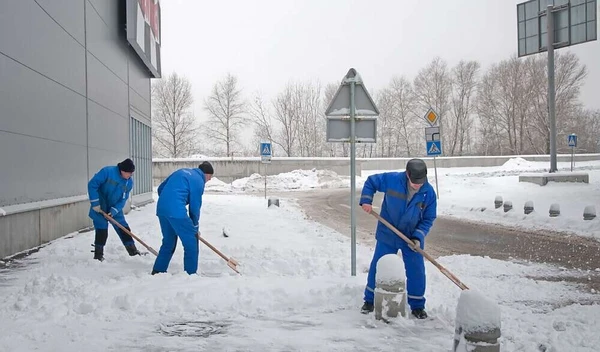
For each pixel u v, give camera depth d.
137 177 19.31
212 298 5.40
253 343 4.18
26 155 9.17
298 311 5.13
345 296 5.57
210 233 11.69
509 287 6.43
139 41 16.80
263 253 8.73
